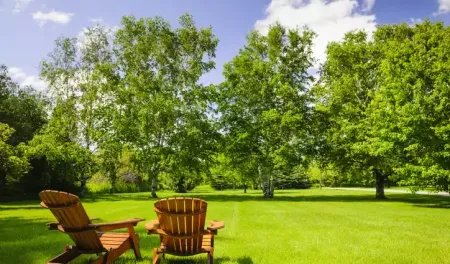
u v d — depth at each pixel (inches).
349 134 1160.8
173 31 1317.7
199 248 230.2
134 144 1235.9
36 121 1699.1
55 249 292.5
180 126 1235.9
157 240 337.1
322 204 885.2
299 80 1263.5
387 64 956.6
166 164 1247.5
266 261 255.6
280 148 1152.2
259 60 1261.1
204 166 1278.3
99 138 1280.8
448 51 965.2
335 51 1258.6
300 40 1251.2
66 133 1348.4
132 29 1272.1
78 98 1358.3
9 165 994.1
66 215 199.9
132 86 1245.1
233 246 309.3
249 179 1339.8
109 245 230.7
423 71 919.7
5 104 1565.0
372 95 1125.7
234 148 1232.2
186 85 1280.8
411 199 1102.4
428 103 836.0
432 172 793.6
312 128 1248.2
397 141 869.2
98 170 1363.2
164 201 206.8
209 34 1316.4
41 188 1325.0
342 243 329.7
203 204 210.4
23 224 491.2
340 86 1228.5
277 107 1230.9
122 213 626.5
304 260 259.8
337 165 1262.3
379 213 635.5
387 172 1112.2
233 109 1245.7
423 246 317.1
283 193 1734.7
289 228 429.7
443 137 800.9
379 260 263.0
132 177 1973.4
